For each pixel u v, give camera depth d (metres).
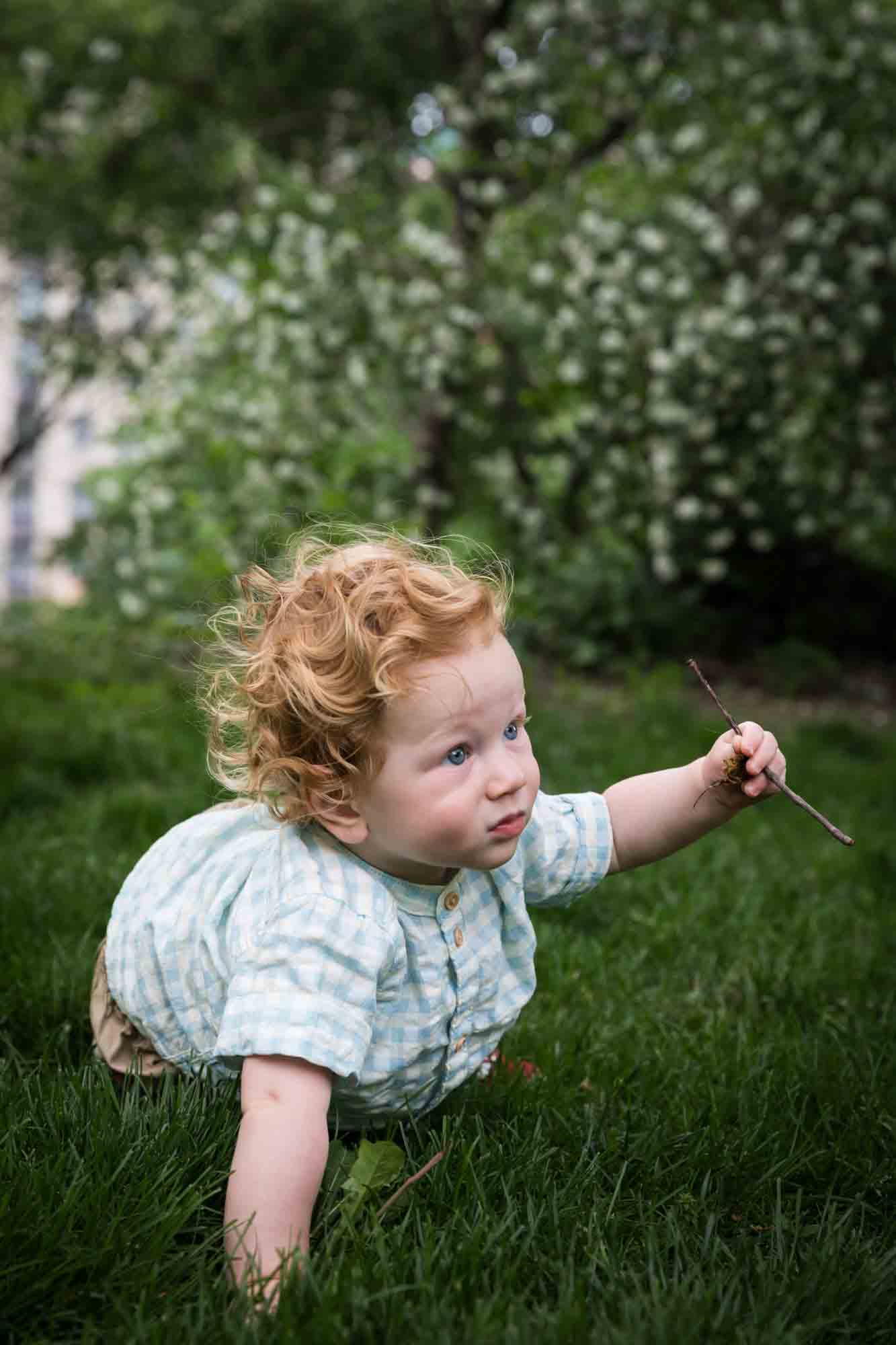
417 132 12.65
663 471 8.34
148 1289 1.54
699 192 8.80
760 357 8.42
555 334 8.34
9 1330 1.49
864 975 2.80
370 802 1.70
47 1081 2.01
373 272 8.87
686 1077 2.22
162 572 8.80
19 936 2.77
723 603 9.95
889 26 8.41
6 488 23.30
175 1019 1.95
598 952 2.85
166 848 2.06
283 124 12.65
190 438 8.57
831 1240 1.68
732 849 3.79
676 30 9.38
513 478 9.39
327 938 1.69
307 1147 1.61
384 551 1.83
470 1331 1.44
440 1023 1.83
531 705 7.04
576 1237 1.69
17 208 13.20
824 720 7.69
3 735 5.05
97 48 12.62
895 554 11.43
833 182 8.35
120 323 14.07
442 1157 1.80
